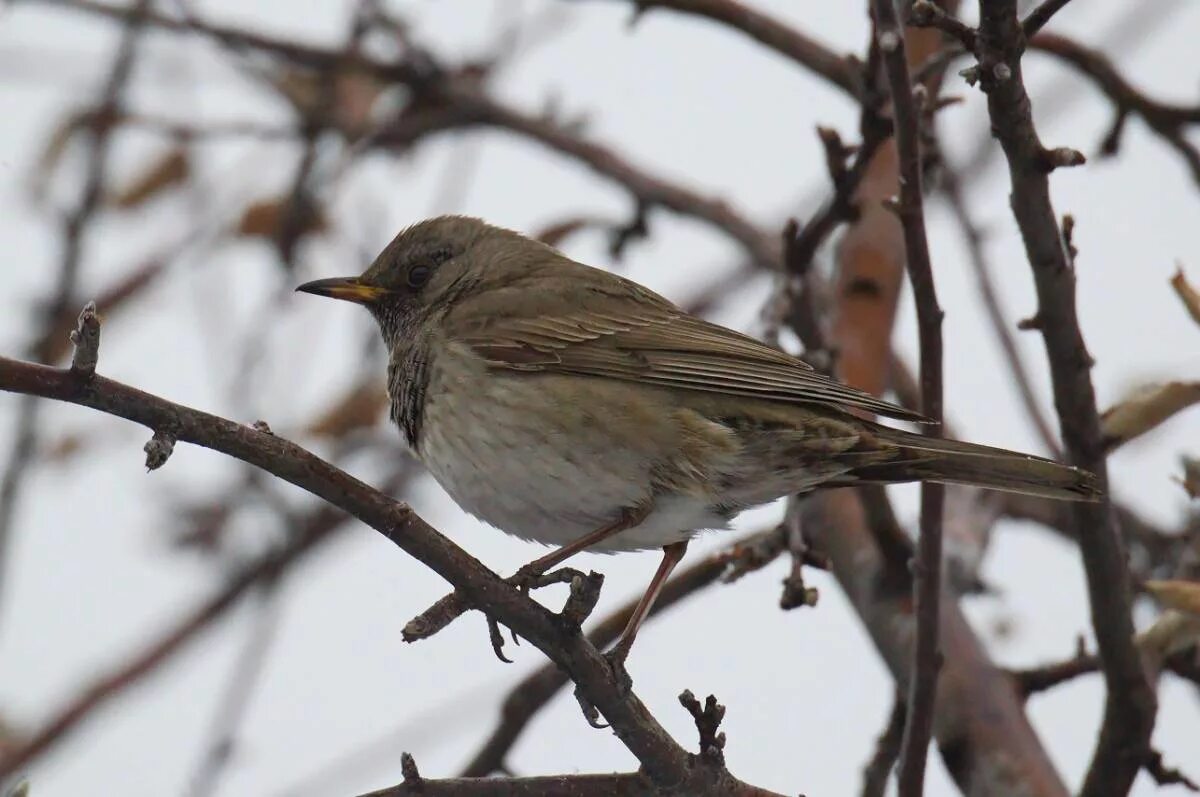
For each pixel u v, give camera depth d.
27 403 13.76
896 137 9.68
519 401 11.02
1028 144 9.05
